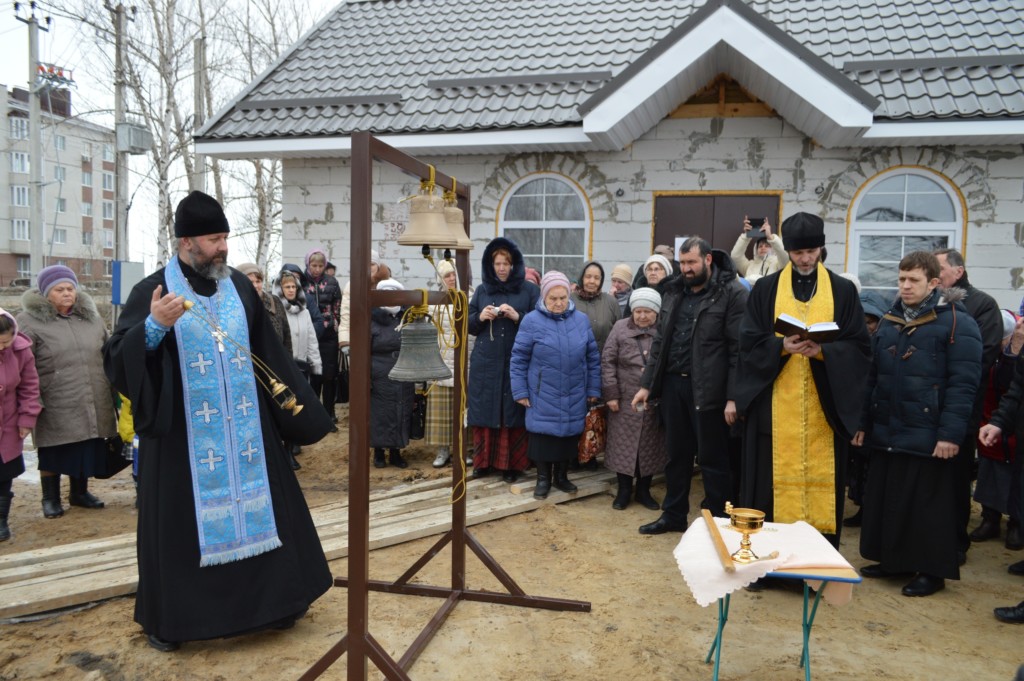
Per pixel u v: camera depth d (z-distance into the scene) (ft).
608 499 18.94
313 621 12.17
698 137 26.89
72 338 17.07
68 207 137.69
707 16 23.49
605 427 19.03
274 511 11.24
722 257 15.53
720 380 15.20
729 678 10.57
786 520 13.34
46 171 133.08
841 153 25.67
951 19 27.73
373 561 14.64
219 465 10.75
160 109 49.73
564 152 28.04
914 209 25.23
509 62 30.30
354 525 9.38
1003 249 24.48
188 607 10.60
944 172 24.80
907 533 13.44
